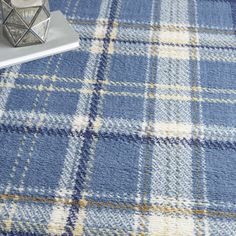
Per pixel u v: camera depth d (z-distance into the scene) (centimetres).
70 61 72
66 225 53
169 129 64
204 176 59
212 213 55
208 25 81
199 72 72
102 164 59
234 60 75
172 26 80
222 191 57
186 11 83
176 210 55
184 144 62
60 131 63
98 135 63
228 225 54
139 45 76
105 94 68
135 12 82
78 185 57
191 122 65
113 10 82
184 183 58
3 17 70
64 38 74
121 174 58
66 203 55
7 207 54
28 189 56
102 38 77
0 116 64
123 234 53
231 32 80
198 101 68
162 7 84
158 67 72
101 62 73
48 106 66
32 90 68
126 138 62
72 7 82
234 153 62
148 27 79
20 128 63
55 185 57
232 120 66
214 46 77
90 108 66
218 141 63
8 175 58
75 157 60
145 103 67
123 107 66
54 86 69
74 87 69
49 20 72
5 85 68
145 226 54
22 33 71
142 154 61
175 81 70
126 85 69
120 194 56
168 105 67
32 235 52
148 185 57
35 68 71
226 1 86
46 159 60
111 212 55
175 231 53
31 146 61
